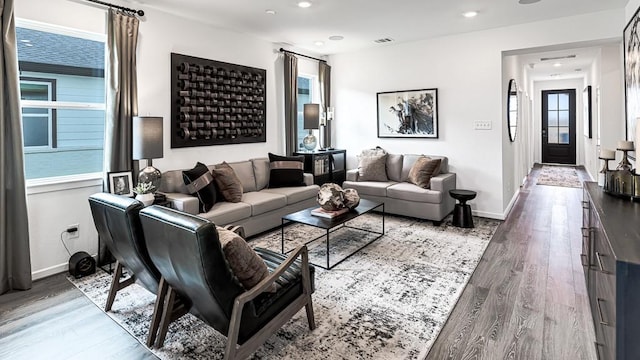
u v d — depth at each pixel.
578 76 10.22
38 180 3.25
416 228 4.58
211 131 4.53
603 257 1.71
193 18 4.22
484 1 3.80
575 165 11.17
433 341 2.18
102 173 3.63
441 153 5.47
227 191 4.05
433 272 3.21
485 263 3.41
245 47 5.00
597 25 4.17
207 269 1.64
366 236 4.25
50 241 3.23
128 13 3.62
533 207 5.79
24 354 2.11
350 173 5.57
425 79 5.50
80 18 3.33
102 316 2.52
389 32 4.98
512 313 2.49
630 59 3.43
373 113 6.11
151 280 2.27
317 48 5.93
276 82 5.54
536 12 4.16
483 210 5.18
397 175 5.54
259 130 5.26
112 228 2.23
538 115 11.65
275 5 3.84
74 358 2.07
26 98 3.18
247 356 1.86
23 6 2.99
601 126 5.88
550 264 3.37
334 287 2.92
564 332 2.25
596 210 2.09
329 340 2.20
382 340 2.20
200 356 2.07
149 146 3.44
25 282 2.93
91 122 3.62
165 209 1.89
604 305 1.66
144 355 2.09
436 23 4.57
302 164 5.11
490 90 4.97
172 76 4.10
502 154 4.98
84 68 3.54
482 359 2.00
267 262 2.37
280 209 4.45
